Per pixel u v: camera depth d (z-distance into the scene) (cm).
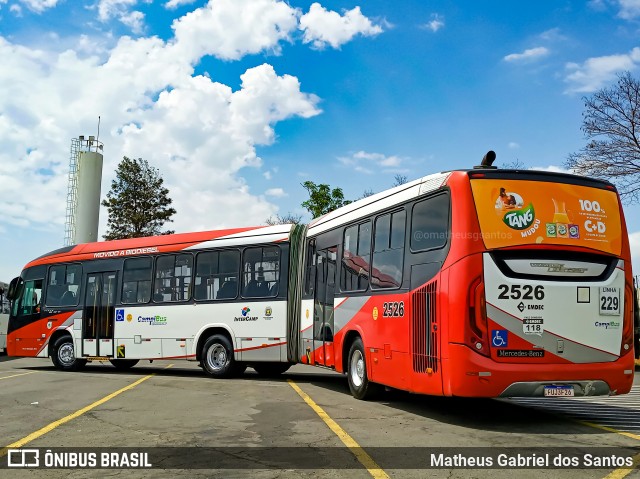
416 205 899
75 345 1714
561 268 800
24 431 793
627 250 848
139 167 5325
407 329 884
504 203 796
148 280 1617
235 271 1484
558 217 811
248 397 1104
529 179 814
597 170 2297
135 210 5231
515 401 1067
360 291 1066
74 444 707
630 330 827
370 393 1044
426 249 855
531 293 781
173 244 1600
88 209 4222
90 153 4253
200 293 1523
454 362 765
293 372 1717
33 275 1841
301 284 1372
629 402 1065
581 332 796
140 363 2112
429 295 832
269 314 1409
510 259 783
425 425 818
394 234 957
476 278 768
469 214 786
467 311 763
